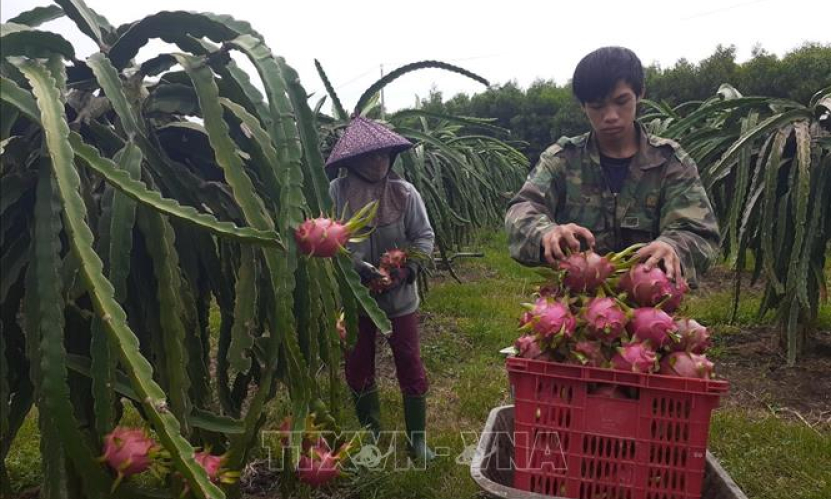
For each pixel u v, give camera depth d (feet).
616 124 4.58
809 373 9.19
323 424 3.61
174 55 3.57
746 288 14.79
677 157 4.73
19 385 3.62
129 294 3.54
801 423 7.68
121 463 2.79
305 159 3.36
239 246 3.87
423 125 16.22
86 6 4.10
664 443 3.23
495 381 9.11
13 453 6.70
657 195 4.76
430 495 6.13
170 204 2.75
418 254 6.37
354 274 3.53
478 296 14.30
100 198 3.54
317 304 3.45
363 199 6.31
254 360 4.30
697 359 3.26
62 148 2.58
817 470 6.54
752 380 9.06
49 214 2.87
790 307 9.06
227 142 3.28
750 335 10.84
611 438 3.31
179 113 3.92
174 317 3.14
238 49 3.42
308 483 3.69
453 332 11.62
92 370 2.86
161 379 3.42
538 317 3.36
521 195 4.93
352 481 6.16
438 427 7.74
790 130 8.44
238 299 3.45
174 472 3.01
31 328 2.95
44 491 2.96
